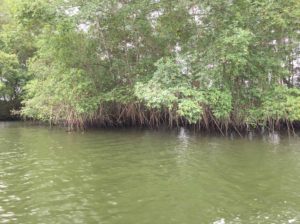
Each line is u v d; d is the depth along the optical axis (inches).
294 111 652.7
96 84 810.8
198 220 267.9
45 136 730.2
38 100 864.3
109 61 814.5
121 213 283.9
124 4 765.9
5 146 607.2
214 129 725.9
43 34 766.5
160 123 813.9
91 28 777.6
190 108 629.0
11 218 276.5
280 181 362.0
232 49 639.8
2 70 1171.9
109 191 338.6
